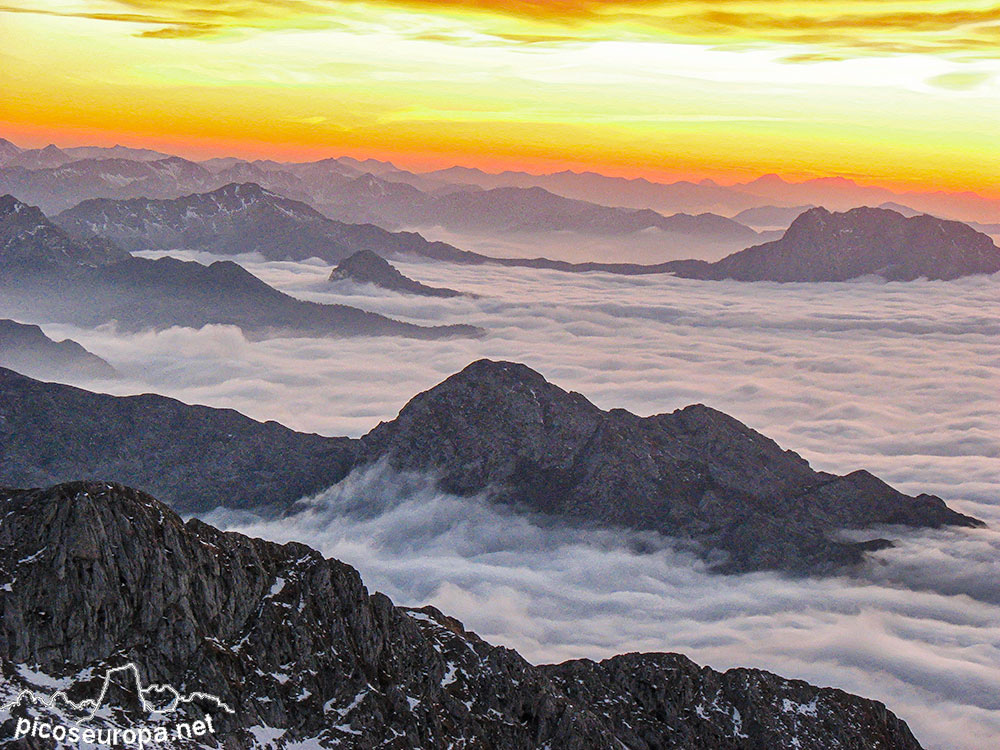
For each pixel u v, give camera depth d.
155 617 152.88
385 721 163.75
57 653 143.25
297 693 159.62
